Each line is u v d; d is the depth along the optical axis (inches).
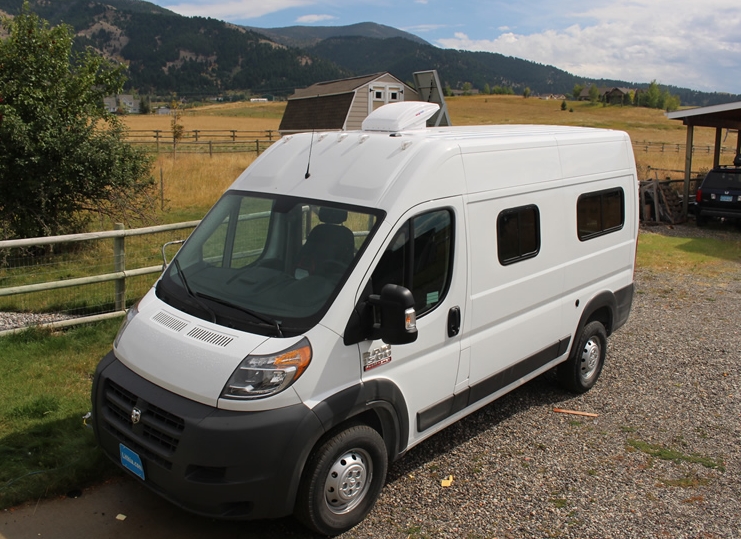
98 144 437.7
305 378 131.6
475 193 169.6
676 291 385.1
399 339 133.8
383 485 159.2
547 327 205.6
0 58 409.7
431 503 161.9
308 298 141.0
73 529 144.3
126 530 145.3
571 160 211.0
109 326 260.5
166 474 130.6
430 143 160.7
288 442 128.4
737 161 699.4
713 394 238.7
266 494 128.8
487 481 173.6
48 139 406.6
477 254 171.2
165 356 138.9
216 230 169.5
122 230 268.7
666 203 654.5
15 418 185.3
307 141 178.2
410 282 151.9
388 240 145.6
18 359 225.1
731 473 182.9
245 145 1514.5
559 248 205.2
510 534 150.6
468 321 171.3
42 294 311.7
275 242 157.8
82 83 441.7
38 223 424.8
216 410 128.6
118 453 143.9
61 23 436.8
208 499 127.8
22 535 140.8
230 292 149.6
